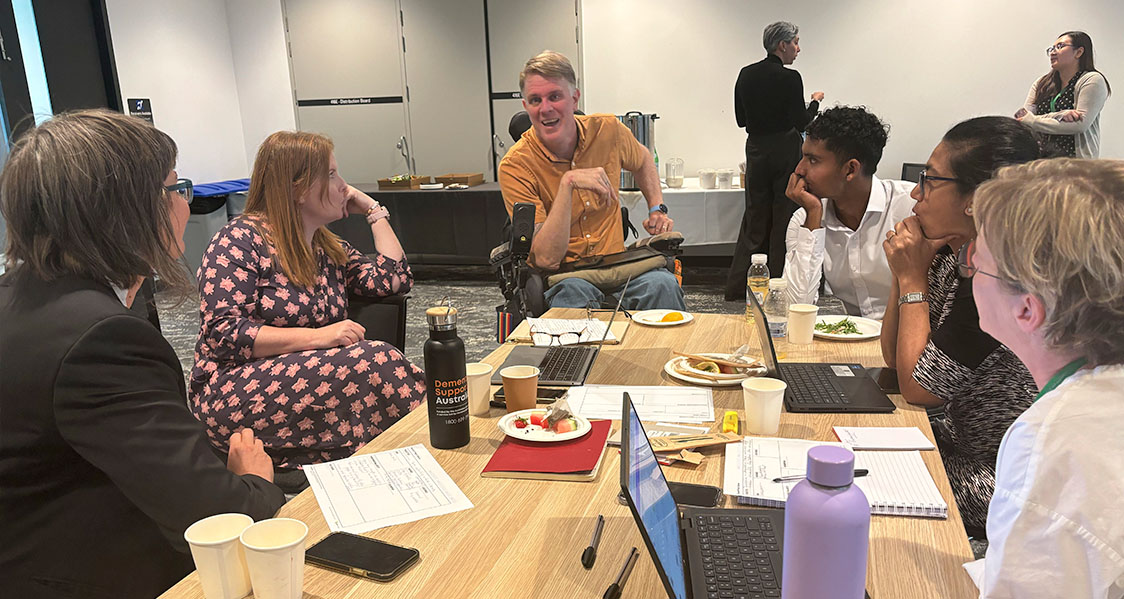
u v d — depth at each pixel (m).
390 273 2.68
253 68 7.32
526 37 6.65
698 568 1.01
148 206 1.24
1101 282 0.76
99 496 1.24
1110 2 5.56
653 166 3.48
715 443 1.42
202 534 1.01
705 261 6.61
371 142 7.22
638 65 6.52
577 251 3.27
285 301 2.42
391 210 6.12
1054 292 0.79
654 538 0.86
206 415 2.33
